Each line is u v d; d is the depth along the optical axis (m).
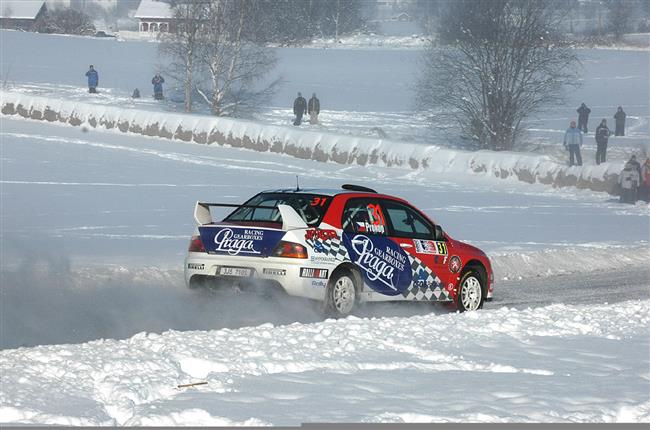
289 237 19.03
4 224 33.16
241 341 14.52
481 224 41.00
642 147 78.00
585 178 59.53
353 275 20.03
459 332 16.50
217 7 93.75
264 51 96.19
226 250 19.58
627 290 26.92
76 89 102.00
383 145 66.69
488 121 80.19
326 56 149.75
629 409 11.28
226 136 72.31
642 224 45.53
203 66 95.38
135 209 39.44
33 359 12.73
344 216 20.12
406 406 11.19
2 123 76.69
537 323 17.78
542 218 45.47
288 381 12.28
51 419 10.10
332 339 15.08
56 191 44.41
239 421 10.25
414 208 21.77
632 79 131.75
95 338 17.36
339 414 10.73
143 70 122.44
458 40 80.12
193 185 50.56
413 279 21.16
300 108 88.94
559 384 12.66
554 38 80.12
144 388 11.36
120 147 67.88
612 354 15.06
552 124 94.94
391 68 136.88
